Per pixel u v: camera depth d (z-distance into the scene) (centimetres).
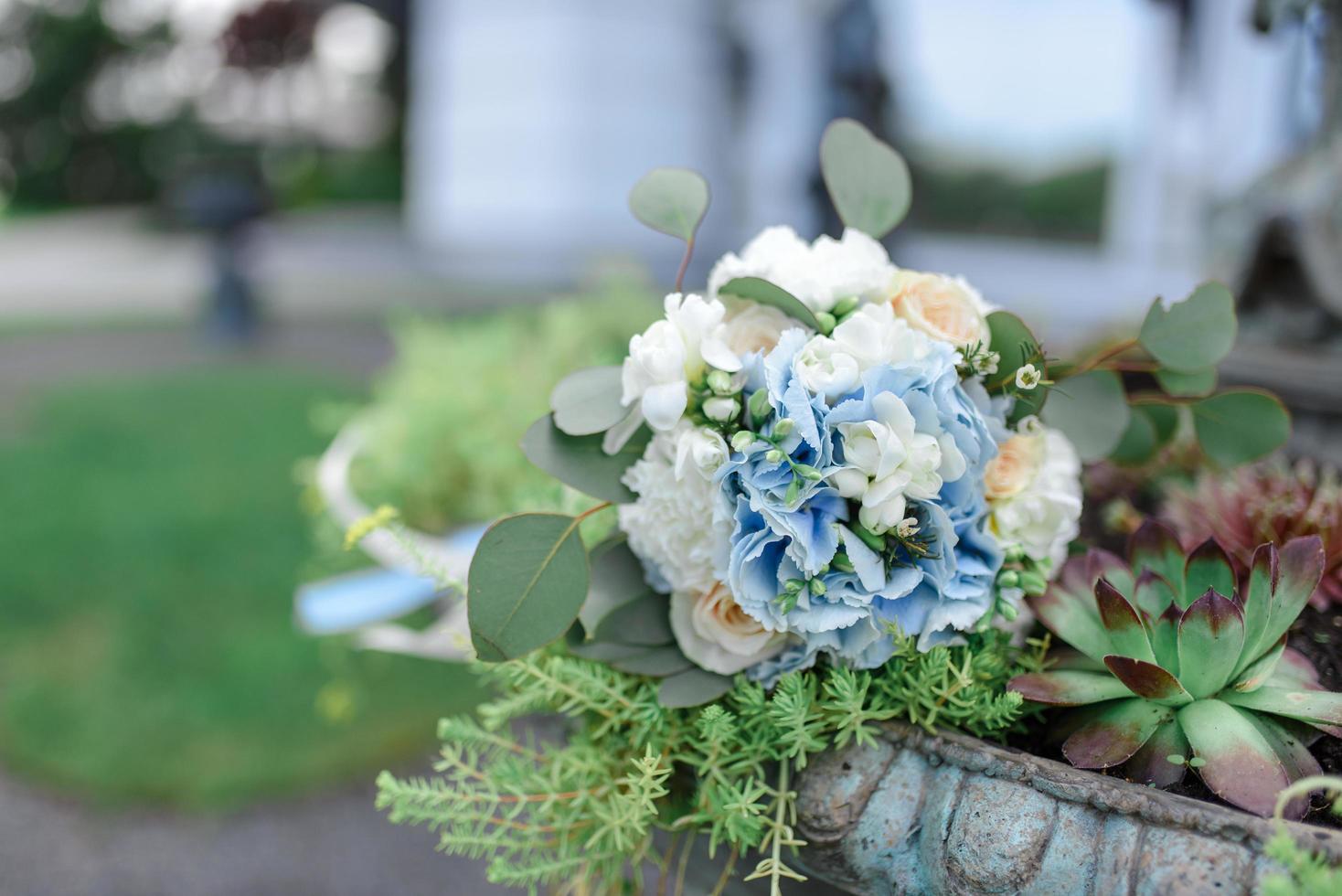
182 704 273
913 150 971
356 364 681
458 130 835
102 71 2003
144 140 2009
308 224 1541
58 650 300
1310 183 157
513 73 787
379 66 1819
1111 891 66
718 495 80
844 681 79
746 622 85
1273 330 164
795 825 80
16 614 319
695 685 85
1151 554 92
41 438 509
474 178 833
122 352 736
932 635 83
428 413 197
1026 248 1009
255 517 397
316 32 1800
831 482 79
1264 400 99
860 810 77
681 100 800
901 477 77
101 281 1127
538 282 788
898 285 88
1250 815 68
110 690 279
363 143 1962
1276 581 81
